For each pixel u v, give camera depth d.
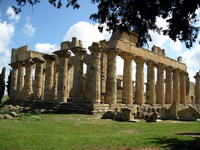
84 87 35.16
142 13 10.71
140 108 33.50
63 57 34.94
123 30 12.23
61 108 30.94
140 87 36.19
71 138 12.60
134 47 35.12
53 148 10.32
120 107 30.55
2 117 21.64
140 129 17.16
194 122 22.83
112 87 30.75
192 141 11.66
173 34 11.29
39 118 22.64
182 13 10.08
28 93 43.41
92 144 11.09
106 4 11.20
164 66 42.28
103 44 34.53
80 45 33.34
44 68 47.97
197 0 9.32
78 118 23.28
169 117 27.23
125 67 34.03
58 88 34.47
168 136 13.27
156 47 41.09
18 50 47.88
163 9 10.38
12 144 10.98
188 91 61.47
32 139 12.18
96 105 27.75
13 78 48.62
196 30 11.12
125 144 11.05
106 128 17.44
